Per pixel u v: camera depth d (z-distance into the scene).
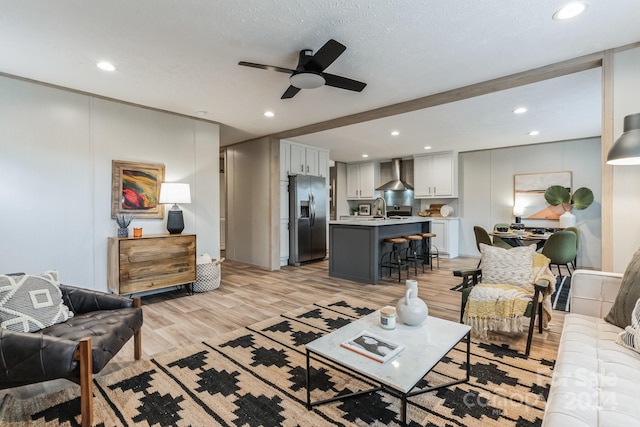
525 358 2.33
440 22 2.12
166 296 3.97
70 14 2.02
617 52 2.46
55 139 3.22
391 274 5.29
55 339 1.61
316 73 2.48
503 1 1.90
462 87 3.29
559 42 2.39
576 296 2.21
